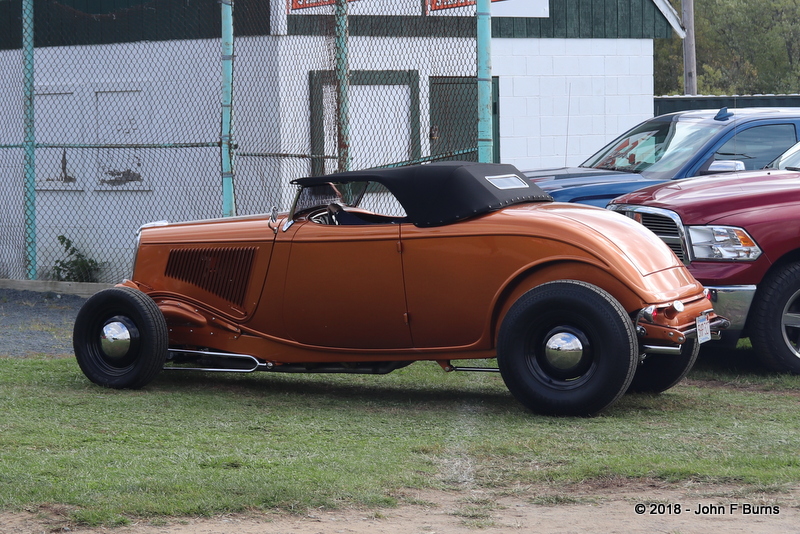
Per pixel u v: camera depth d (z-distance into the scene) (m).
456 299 9.84
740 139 15.30
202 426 9.11
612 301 9.10
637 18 25.62
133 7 20.72
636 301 9.27
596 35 25.30
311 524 6.34
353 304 10.25
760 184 11.99
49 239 21.89
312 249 10.43
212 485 6.98
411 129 20.06
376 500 6.79
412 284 9.98
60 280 20.84
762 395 10.58
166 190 20.72
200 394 10.80
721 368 12.10
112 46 21.11
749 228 11.35
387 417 9.60
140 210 20.98
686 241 11.59
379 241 10.09
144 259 11.47
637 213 12.24
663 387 10.52
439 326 9.96
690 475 7.31
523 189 10.48
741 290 11.30
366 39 19.92
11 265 21.98
